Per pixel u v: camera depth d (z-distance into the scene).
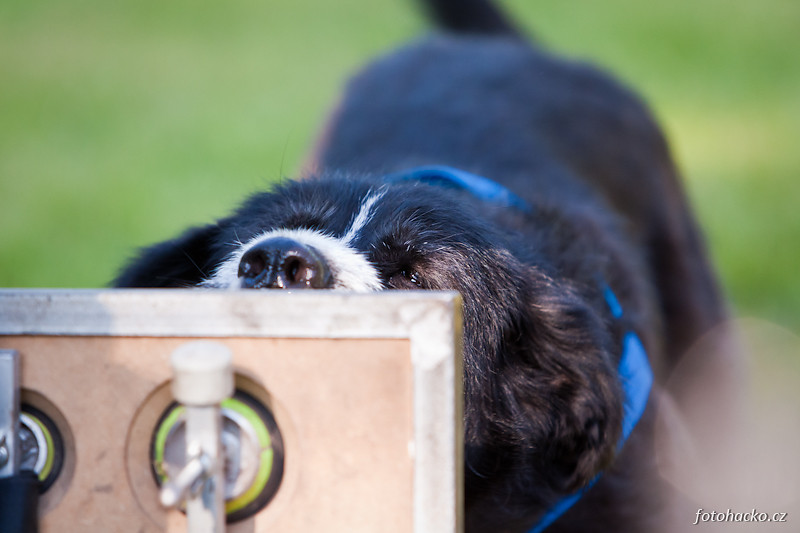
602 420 3.85
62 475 2.21
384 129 6.30
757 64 16.47
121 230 9.31
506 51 7.14
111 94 14.59
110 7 20.73
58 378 2.18
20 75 15.45
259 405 2.16
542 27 18.72
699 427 6.27
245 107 14.02
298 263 3.10
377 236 3.69
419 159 5.77
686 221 7.09
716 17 19.52
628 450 4.25
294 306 2.09
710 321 6.77
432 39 7.64
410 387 2.09
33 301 2.15
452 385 2.05
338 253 3.52
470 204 4.49
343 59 16.83
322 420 2.12
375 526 2.13
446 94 6.50
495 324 3.80
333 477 2.13
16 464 2.16
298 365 2.12
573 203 5.41
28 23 19.08
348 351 2.10
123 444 2.18
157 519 2.18
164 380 2.16
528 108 6.45
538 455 3.90
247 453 2.15
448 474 2.07
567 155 6.26
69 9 20.38
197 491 2.04
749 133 12.76
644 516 4.27
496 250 3.96
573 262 4.69
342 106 6.91
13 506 2.09
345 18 20.08
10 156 11.59
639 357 4.46
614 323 4.51
